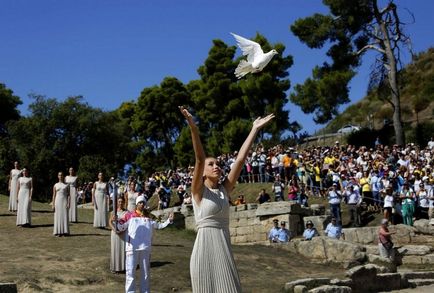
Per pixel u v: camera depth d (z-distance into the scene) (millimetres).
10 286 11539
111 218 15086
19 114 76938
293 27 53281
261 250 24391
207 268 6992
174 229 30703
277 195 33500
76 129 60250
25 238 22938
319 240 23266
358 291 18250
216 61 71312
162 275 17516
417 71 77562
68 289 15539
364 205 32031
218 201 7164
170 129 82938
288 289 16656
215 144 67000
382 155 37312
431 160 34812
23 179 25828
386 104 72062
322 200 34312
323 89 52344
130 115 88188
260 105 65625
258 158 40594
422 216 30031
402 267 24203
